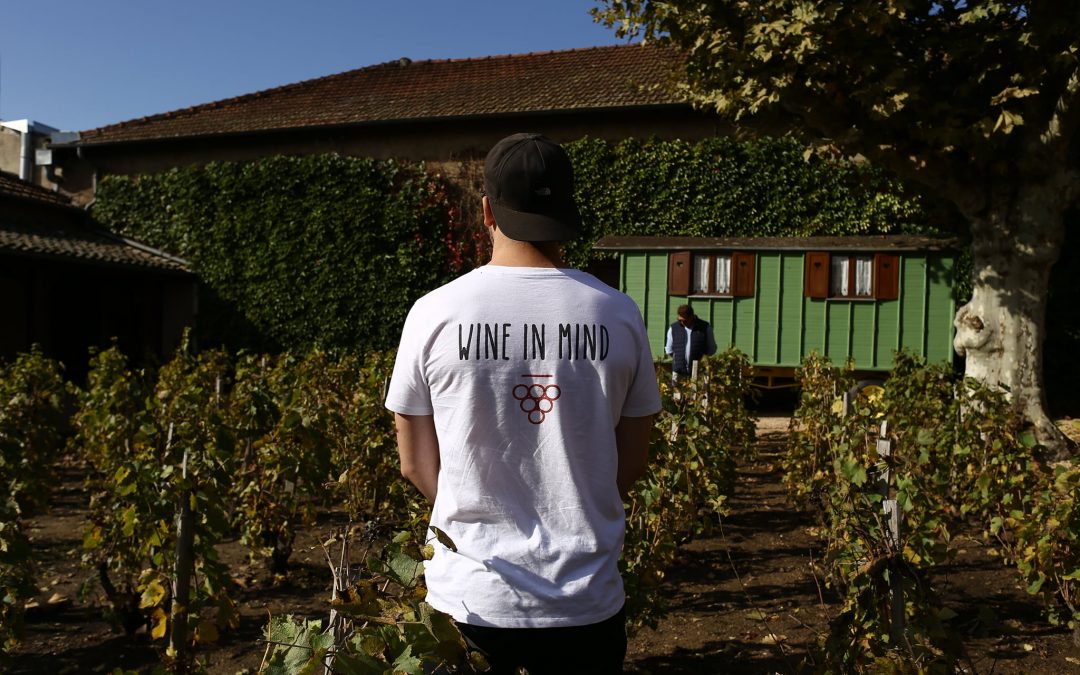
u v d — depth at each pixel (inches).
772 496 303.7
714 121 628.7
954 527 245.0
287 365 313.1
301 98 815.7
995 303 375.2
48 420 277.6
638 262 587.8
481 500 61.1
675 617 177.5
